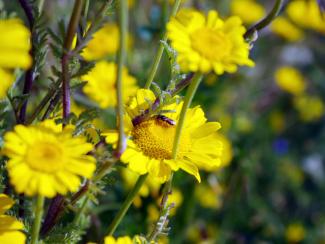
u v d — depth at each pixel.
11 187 0.31
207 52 0.27
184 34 0.27
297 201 0.78
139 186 0.30
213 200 0.57
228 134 0.64
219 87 0.61
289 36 0.84
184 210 0.51
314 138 0.92
